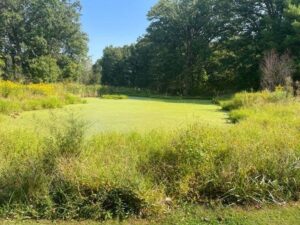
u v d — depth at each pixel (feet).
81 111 46.26
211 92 137.69
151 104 66.18
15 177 13.69
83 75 186.39
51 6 148.97
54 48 152.97
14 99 50.62
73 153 14.93
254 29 125.49
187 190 13.82
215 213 13.00
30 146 16.96
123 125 31.42
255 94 53.36
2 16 139.13
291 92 56.85
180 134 16.42
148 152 15.96
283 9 108.58
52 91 64.90
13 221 12.15
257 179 14.44
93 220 12.48
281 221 12.38
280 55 97.04
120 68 213.05
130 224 12.25
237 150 15.44
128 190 12.96
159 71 152.05
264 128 21.31
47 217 12.53
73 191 13.17
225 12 129.59
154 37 151.23
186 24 144.15
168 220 12.48
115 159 14.87
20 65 143.33
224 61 126.41
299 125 22.31
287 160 14.92
